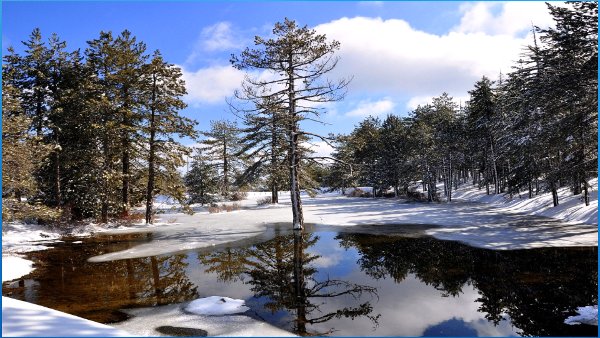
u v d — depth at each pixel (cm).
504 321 697
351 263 1248
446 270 1104
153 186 2616
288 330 682
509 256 1241
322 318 743
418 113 4644
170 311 791
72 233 2056
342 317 745
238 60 1914
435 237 1702
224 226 2308
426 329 671
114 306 826
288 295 905
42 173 2277
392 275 1077
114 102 2353
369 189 6656
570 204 2272
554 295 833
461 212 2764
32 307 630
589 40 1780
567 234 1602
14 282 1041
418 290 921
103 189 2356
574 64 1848
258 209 3769
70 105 2291
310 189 2158
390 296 882
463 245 1475
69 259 1359
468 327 677
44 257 1397
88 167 2312
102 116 2319
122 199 2661
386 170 4888
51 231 2041
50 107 2239
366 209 3259
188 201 4500
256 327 698
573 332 635
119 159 2577
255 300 867
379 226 2145
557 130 1928
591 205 2052
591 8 1775
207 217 2984
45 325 534
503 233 1711
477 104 3944
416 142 4159
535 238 1545
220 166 4381
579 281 927
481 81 3884
